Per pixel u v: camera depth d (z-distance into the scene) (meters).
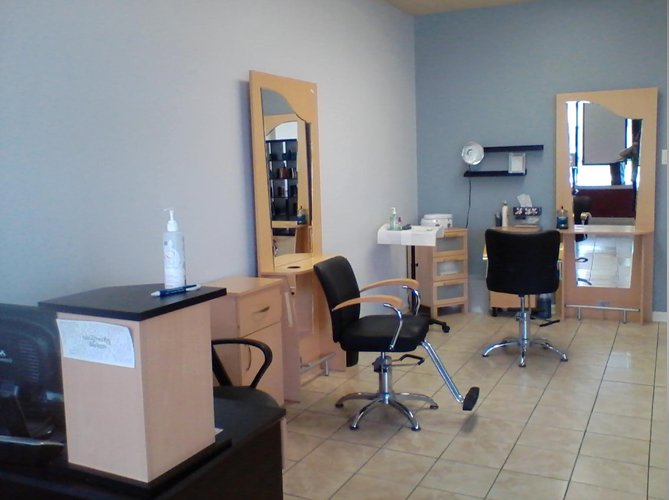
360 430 3.06
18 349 1.36
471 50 5.39
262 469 1.50
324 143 4.23
